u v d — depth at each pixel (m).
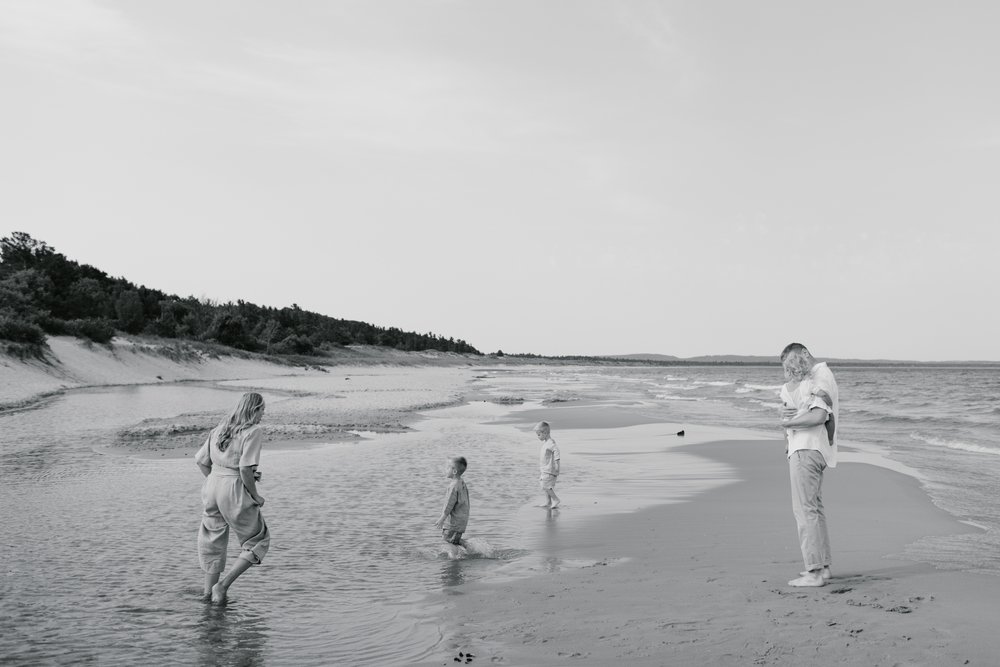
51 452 15.00
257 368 71.06
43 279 58.78
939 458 15.85
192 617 5.48
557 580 6.36
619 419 27.64
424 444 18.20
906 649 4.18
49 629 5.15
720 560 6.96
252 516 5.88
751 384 72.81
